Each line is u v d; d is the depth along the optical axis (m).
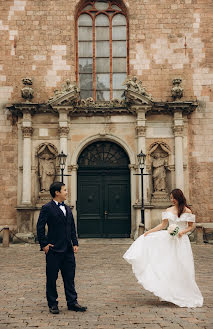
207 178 18.88
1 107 19.23
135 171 18.91
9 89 19.34
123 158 19.64
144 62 19.56
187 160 18.94
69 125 19.00
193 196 18.78
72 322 5.55
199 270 10.24
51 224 6.19
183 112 18.95
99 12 20.52
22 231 18.02
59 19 19.73
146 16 19.78
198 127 19.12
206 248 15.45
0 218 18.66
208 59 19.48
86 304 6.64
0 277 9.34
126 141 19.02
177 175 18.45
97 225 19.30
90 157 19.66
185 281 6.53
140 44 19.64
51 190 6.35
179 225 6.88
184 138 19.03
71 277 6.28
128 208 19.36
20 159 18.83
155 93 19.39
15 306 6.52
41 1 19.81
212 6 19.75
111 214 19.36
